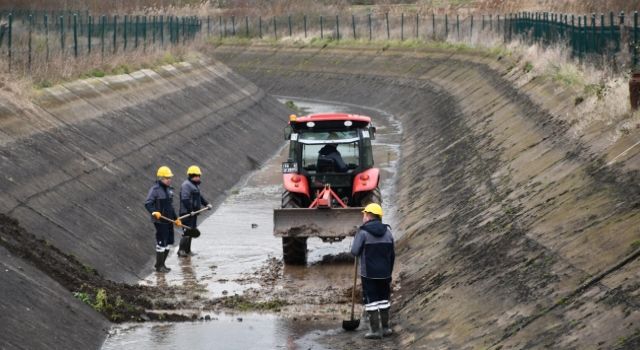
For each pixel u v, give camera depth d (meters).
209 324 28.39
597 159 30.45
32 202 34.94
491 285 25.36
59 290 27.48
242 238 42.00
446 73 95.00
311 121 38.06
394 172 61.72
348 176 37.94
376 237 25.84
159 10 121.88
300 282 34.09
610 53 47.31
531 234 27.50
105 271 33.62
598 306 20.14
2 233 29.36
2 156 36.84
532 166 36.25
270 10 152.25
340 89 115.94
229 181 57.25
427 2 143.50
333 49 127.94
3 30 58.31
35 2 97.88
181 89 70.00
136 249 37.91
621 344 17.98
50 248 31.33
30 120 42.59
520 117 47.97
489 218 32.69
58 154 41.22
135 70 66.06
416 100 94.75
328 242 40.12
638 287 19.69
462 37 107.75
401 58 111.62
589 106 38.03
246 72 135.88
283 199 37.72
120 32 91.31
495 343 21.52
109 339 26.55
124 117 53.78
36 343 23.62
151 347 25.83
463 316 24.55
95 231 36.59
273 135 77.69
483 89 69.44
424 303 27.70
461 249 31.19
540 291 22.78
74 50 62.78
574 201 27.81
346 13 147.38
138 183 45.81
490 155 44.56
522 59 65.81
